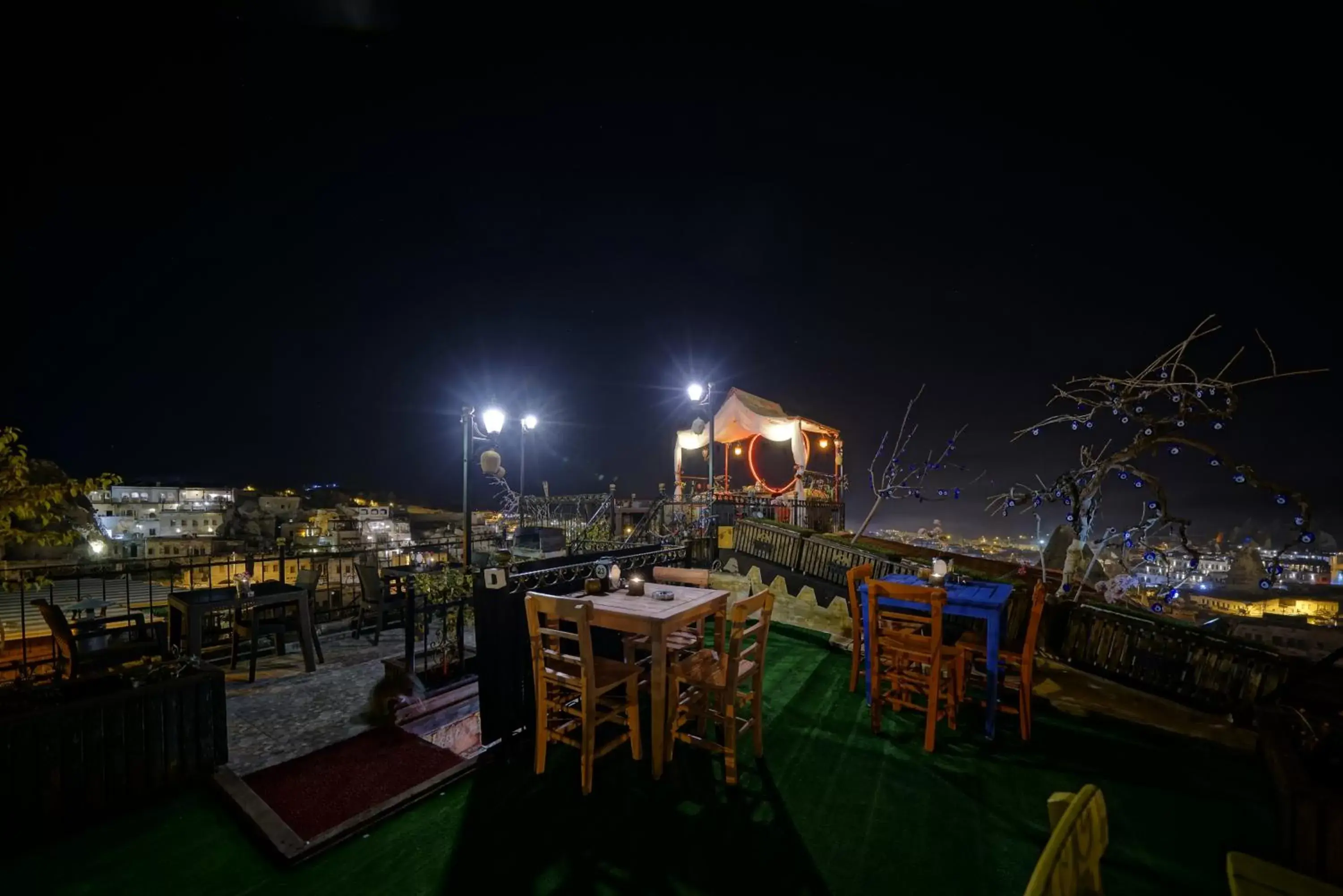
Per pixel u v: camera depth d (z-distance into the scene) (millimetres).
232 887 2658
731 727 3537
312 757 4008
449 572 5613
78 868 2791
